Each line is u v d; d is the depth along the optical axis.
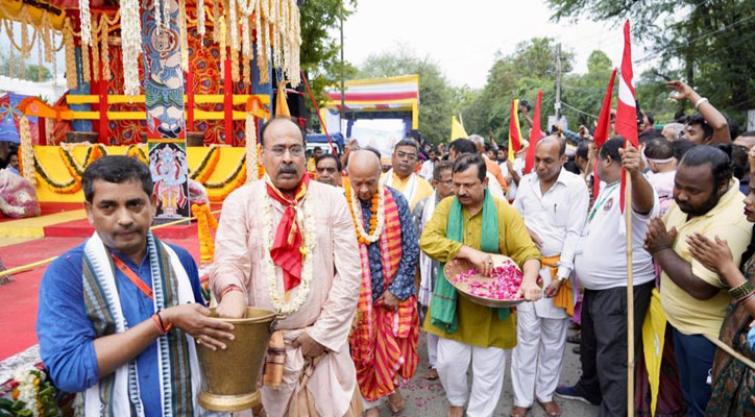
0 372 2.12
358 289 2.52
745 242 2.53
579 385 4.07
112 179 1.67
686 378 2.89
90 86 8.42
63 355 1.60
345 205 2.59
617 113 3.09
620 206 3.36
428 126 49.03
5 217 5.90
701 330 2.71
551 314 3.71
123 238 1.71
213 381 1.85
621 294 3.40
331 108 21.14
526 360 3.74
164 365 1.78
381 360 3.53
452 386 3.60
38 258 4.36
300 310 2.42
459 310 3.44
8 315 2.96
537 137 5.61
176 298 1.83
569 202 3.74
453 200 3.55
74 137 7.66
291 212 2.43
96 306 1.68
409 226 3.66
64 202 6.89
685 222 2.84
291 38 7.27
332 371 2.55
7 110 7.16
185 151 5.45
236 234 2.39
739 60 20.06
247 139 7.07
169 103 5.39
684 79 21.98
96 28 8.20
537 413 3.93
